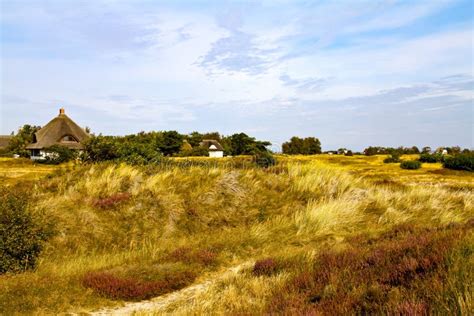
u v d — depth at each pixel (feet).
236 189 50.06
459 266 17.72
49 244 36.86
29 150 257.96
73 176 51.44
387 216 45.62
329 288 20.40
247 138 295.89
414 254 22.13
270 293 23.31
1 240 31.37
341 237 38.37
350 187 54.80
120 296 25.77
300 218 42.70
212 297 24.12
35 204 38.93
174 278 28.07
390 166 178.60
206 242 37.91
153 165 57.88
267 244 37.04
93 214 42.60
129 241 40.93
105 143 62.59
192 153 249.34
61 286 26.55
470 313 13.57
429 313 14.38
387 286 19.01
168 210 45.34
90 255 37.52
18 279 28.07
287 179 54.65
